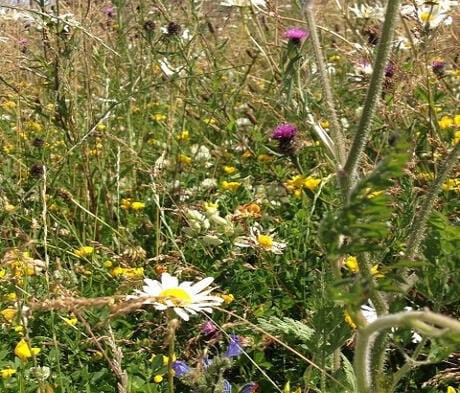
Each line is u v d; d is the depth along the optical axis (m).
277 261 0.55
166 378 0.42
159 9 0.75
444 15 0.62
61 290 0.40
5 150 0.73
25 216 0.61
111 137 0.64
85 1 0.73
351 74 0.71
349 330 0.32
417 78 0.60
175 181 0.69
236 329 0.44
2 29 0.72
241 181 0.68
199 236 0.55
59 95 0.68
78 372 0.42
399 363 0.43
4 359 0.44
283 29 0.68
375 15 0.74
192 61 0.72
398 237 0.44
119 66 0.76
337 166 0.31
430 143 0.56
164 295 0.32
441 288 0.29
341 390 0.33
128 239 0.62
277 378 0.44
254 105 0.80
